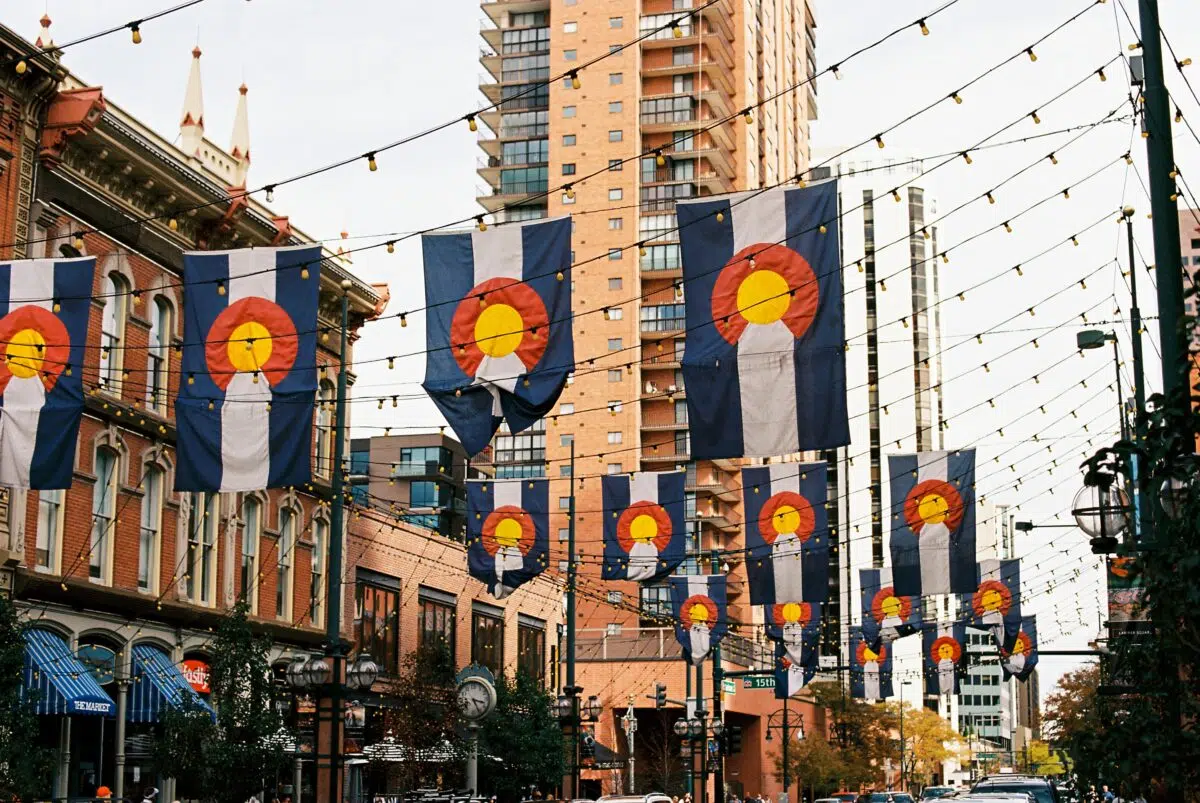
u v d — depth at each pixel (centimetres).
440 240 2323
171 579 4078
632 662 8525
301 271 2623
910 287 17150
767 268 2139
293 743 3850
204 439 2600
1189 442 1323
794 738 9606
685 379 2138
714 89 11244
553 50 11150
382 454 10475
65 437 2623
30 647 3375
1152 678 1539
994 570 5034
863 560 15725
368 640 5378
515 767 5309
